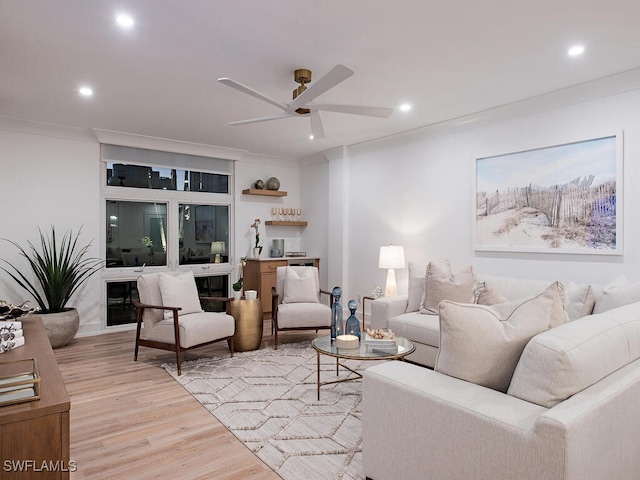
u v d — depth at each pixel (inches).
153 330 148.9
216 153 233.5
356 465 83.8
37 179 182.7
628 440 59.7
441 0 86.4
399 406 67.0
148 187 215.6
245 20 94.1
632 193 125.3
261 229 257.0
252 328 167.8
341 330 125.8
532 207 148.9
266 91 140.3
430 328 135.3
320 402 115.7
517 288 140.1
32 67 120.2
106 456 87.3
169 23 95.3
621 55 112.9
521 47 108.1
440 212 180.7
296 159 266.8
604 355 59.8
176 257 225.1
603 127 131.3
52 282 170.9
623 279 115.3
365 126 183.6
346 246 229.1
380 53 111.3
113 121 177.5
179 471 81.7
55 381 61.2
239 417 106.0
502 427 53.7
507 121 156.3
